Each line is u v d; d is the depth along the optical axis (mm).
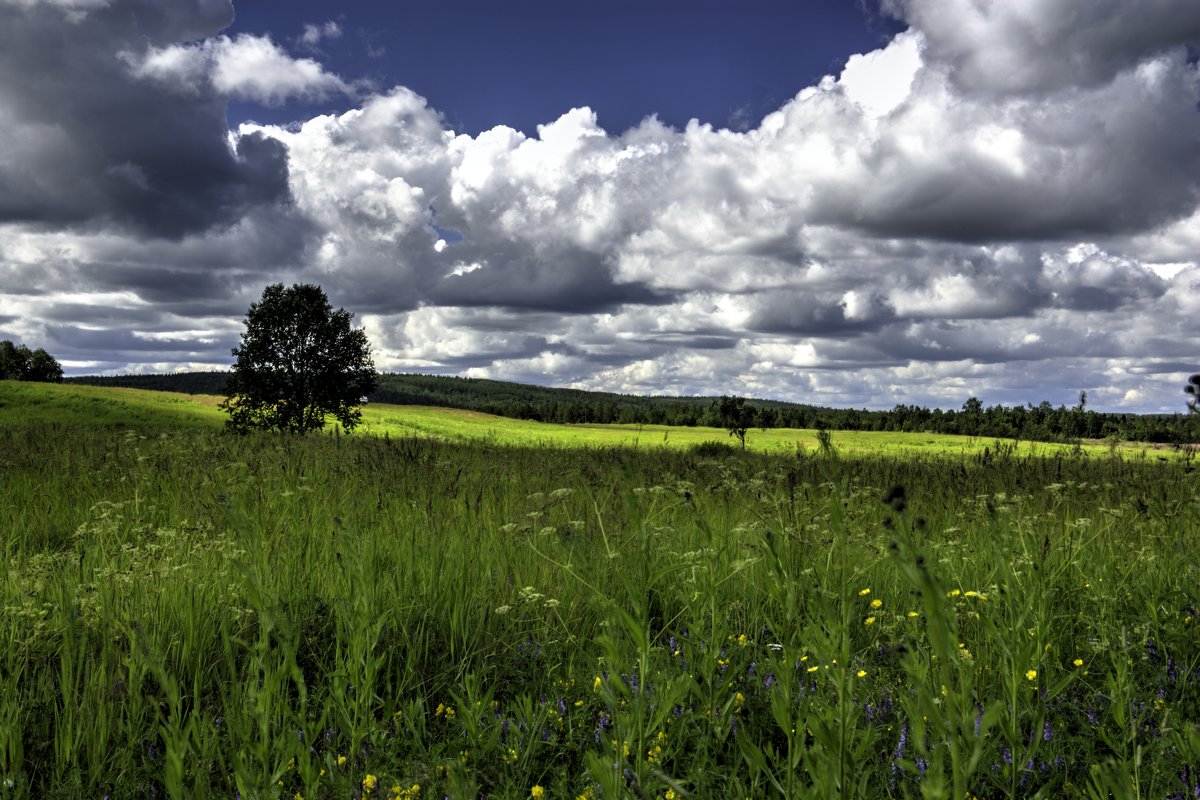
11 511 7152
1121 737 2631
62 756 2883
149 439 13406
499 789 2529
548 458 13156
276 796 2172
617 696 2764
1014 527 4387
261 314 31375
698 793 2193
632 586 2295
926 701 1379
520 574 4828
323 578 4570
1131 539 5383
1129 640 3193
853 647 3482
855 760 1812
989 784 2434
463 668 3582
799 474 7289
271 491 7438
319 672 3576
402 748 2914
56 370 143000
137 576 4395
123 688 3098
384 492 7562
